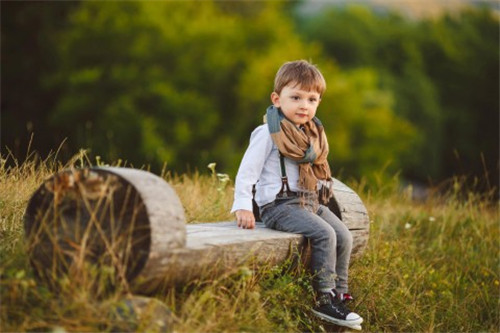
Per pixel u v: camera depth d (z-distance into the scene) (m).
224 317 3.55
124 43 28.23
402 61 42.50
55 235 3.23
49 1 27.61
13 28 27.11
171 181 6.50
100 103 26.78
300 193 4.09
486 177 8.25
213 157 28.05
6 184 4.59
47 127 26.56
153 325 3.10
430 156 39.97
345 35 40.81
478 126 44.09
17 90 27.11
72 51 27.38
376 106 34.09
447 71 44.38
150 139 25.05
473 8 50.72
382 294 4.83
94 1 28.27
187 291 3.56
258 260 3.68
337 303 3.96
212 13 32.06
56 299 3.21
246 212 4.02
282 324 3.91
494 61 45.28
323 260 3.92
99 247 3.16
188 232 3.76
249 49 31.05
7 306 3.18
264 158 4.13
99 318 3.08
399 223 7.05
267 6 34.69
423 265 5.94
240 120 29.47
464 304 5.52
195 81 29.14
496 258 6.64
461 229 7.09
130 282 3.06
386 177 29.89
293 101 4.15
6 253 3.66
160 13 29.73
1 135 25.72
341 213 4.41
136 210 3.06
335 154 31.33
